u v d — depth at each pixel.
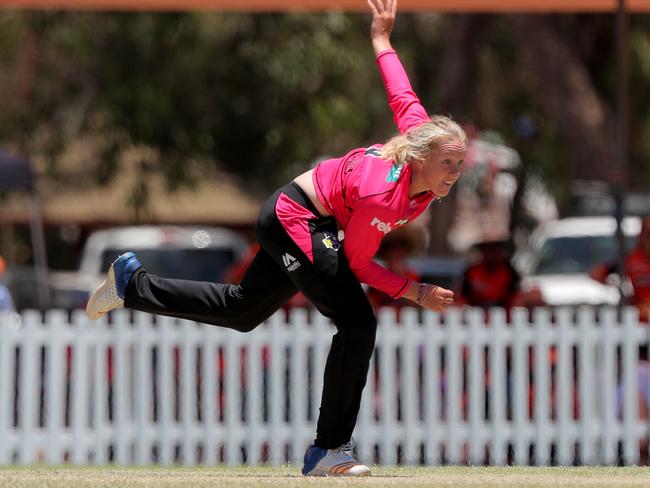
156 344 34.75
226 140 69.38
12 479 20.22
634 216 51.50
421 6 37.12
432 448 34.56
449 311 34.88
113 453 35.16
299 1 36.91
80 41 62.09
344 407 20.17
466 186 74.44
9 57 73.88
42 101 68.19
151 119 62.72
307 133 65.94
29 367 34.62
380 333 34.59
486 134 74.56
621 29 37.25
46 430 34.66
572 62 57.09
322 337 34.47
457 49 69.06
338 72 63.53
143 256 59.72
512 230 75.94
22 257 92.19
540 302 40.22
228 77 64.81
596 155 56.66
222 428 34.62
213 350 34.66
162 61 63.19
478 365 34.75
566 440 34.69
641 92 67.06
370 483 18.86
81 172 71.25
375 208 18.94
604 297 49.81
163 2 36.53
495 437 34.66
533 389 35.25
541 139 72.38
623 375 34.75
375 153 19.33
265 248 19.73
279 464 33.00
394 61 20.75
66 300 56.53
